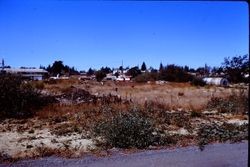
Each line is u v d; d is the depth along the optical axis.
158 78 72.38
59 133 14.28
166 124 16.55
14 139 13.27
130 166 9.39
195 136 13.45
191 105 23.70
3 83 19.72
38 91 23.44
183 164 9.56
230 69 47.22
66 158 10.33
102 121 14.69
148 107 19.91
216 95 35.34
